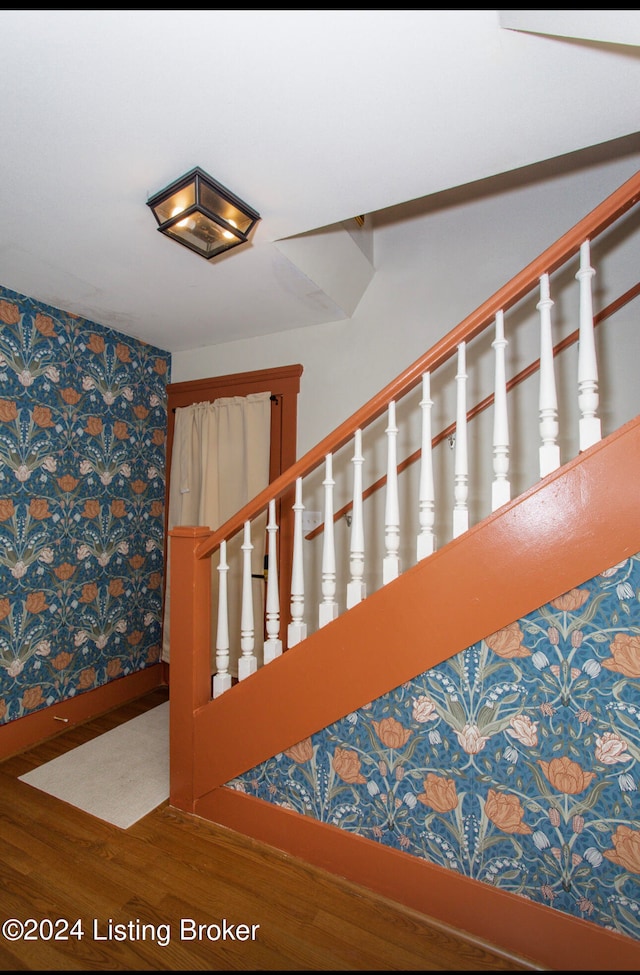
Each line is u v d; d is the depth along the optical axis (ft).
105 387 9.12
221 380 9.83
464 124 4.17
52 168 4.68
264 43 3.33
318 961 4.12
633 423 3.80
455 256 7.75
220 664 5.99
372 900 4.75
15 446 7.57
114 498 9.36
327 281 7.36
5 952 4.16
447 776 4.51
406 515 7.79
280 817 5.37
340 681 4.97
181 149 4.43
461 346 4.53
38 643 7.98
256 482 9.03
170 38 3.29
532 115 4.06
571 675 4.00
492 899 4.29
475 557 4.32
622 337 6.46
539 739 4.13
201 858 5.28
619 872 3.85
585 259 3.99
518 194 7.32
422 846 4.64
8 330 7.43
